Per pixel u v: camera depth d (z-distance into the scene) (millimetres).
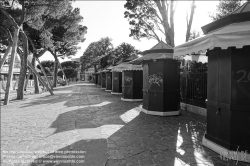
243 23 3510
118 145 4555
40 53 22484
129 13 16797
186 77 9852
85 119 7398
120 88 18781
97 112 8914
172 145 4543
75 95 18109
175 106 8211
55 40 23188
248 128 3564
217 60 4090
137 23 16875
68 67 63312
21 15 14594
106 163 3615
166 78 7992
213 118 4246
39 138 5121
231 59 3680
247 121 3574
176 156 3904
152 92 8281
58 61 33750
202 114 8133
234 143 3701
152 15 16297
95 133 5531
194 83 9070
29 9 14789
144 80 8906
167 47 8180
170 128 6059
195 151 4160
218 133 4078
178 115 8133
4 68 33031
